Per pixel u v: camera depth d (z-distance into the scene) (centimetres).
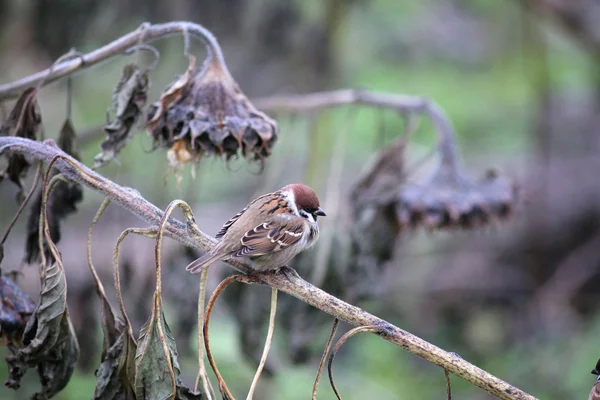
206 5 1280
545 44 1745
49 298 605
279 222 741
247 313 1006
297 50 1341
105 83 1522
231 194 1597
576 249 1800
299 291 583
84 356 1016
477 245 1838
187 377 1159
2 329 630
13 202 1371
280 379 1248
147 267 1003
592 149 1906
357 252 964
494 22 1989
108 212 1385
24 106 711
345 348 1512
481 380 553
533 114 1848
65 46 1276
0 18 1299
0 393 1067
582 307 1762
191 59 696
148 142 1423
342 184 1552
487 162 1834
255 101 982
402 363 1605
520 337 1730
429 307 1773
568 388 1505
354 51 1697
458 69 1950
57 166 602
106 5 1248
